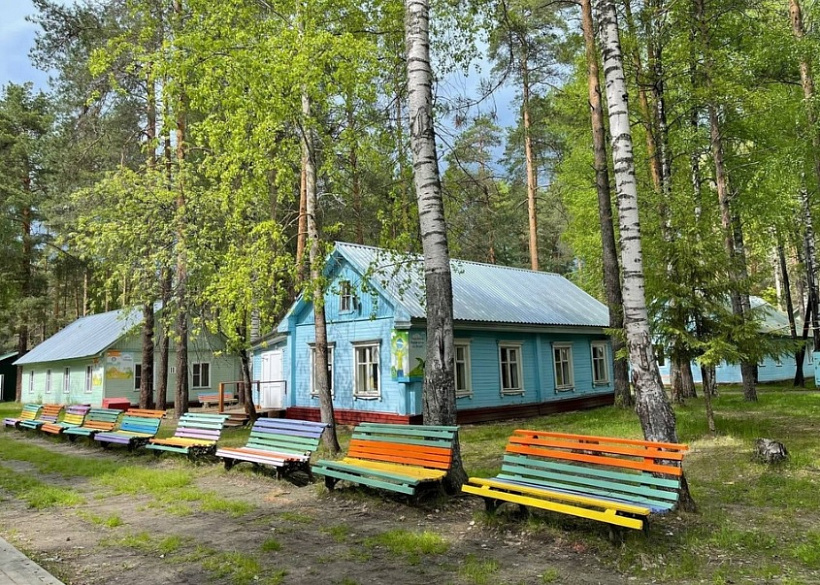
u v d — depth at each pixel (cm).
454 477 700
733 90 1447
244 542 554
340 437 1385
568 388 2050
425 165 773
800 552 471
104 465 1031
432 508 645
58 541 580
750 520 577
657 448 528
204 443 1016
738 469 806
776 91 1565
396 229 1098
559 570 456
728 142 1850
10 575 458
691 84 1585
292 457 822
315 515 646
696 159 1872
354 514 645
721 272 1077
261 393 2016
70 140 1888
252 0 1013
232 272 1113
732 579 430
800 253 2845
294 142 1110
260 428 947
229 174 1047
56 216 2372
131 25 1644
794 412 1427
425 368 759
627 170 648
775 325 3117
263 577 459
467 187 1170
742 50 1612
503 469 634
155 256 1562
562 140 2456
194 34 899
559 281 2488
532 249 2616
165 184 1619
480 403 1723
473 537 548
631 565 461
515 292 2091
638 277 634
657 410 603
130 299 1877
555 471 599
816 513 595
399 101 1090
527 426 1498
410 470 692
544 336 1997
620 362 1684
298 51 938
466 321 1620
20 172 3078
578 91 1877
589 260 2319
